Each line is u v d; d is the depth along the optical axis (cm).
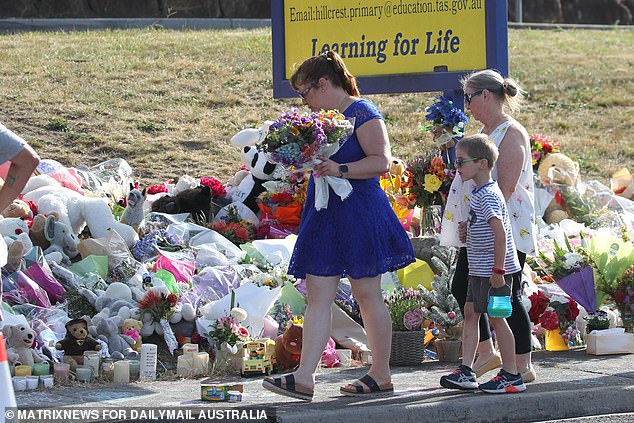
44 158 3609
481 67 2577
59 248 2334
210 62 5153
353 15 2748
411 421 1558
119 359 1958
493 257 1662
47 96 4291
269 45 5691
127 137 3897
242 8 8312
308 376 1570
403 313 2078
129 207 2522
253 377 1945
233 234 2634
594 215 2967
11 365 1814
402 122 4372
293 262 1622
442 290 2202
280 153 1548
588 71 5644
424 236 2511
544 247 2539
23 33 6231
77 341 1912
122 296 2128
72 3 7850
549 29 7875
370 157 1605
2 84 4459
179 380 1895
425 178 2389
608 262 2286
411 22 2664
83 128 3953
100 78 4719
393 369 2030
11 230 2298
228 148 3903
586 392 1719
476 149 1661
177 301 2094
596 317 2234
